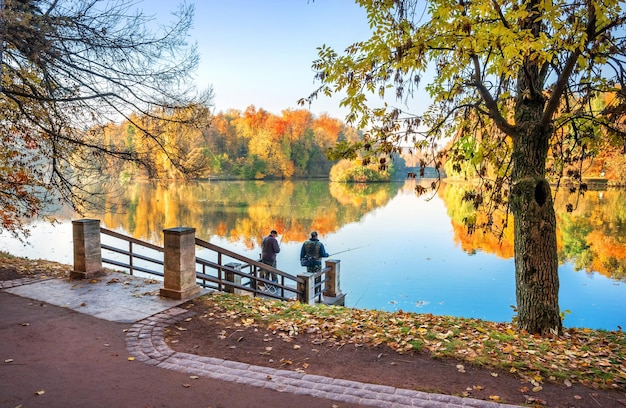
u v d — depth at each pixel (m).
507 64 5.43
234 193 50.06
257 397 3.62
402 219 28.44
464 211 32.47
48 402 3.47
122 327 5.23
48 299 6.24
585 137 6.39
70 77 8.09
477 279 13.81
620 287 12.73
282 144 79.56
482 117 7.15
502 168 7.24
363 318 6.29
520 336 5.54
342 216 30.23
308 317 6.04
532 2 5.28
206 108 9.42
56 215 26.36
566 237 20.02
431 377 4.11
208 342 4.94
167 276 6.47
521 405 3.53
